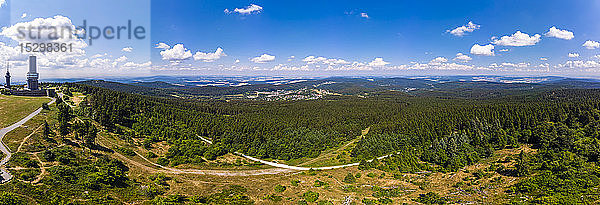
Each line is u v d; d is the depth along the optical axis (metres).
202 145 143.38
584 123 141.75
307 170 123.69
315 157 150.00
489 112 170.38
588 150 98.94
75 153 94.81
